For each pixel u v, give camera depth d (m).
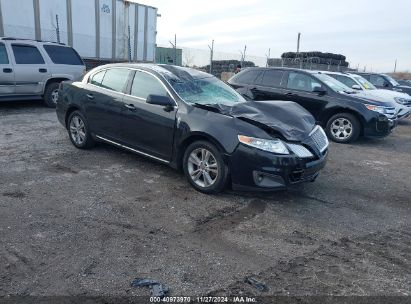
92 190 4.76
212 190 4.72
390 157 7.75
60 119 6.82
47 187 4.77
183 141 4.91
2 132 7.65
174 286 2.90
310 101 9.12
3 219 3.83
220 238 3.71
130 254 3.31
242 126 4.50
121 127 5.69
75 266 3.08
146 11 20.19
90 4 17.11
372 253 3.60
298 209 4.56
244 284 2.97
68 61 11.18
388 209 4.78
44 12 15.37
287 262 3.34
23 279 2.87
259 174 4.39
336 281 3.09
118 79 5.86
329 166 6.70
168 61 22.77
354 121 8.72
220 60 24.33
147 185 5.04
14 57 9.97
